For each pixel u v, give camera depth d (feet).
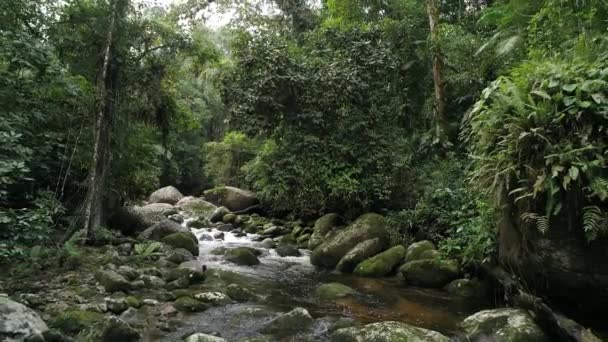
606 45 15.08
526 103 13.64
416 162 31.12
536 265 13.82
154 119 32.04
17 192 22.12
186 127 35.06
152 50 29.07
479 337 13.56
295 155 31.58
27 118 20.20
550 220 12.97
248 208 48.19
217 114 75.56
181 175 75.77
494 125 14.55
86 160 25.85
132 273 19.31
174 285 18.90
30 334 11.70
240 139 55.98
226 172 59.57
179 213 47.03
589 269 12.35
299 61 33.04
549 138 12.67
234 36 46.32
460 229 20.88
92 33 25.93
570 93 12.78
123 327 13.15
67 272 18.67
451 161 28.02
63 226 24.80
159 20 29.66
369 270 23.32
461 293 19.31
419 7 37.88
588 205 12.00
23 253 16.46
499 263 17.40
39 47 19.88
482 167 14.67
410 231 26.94
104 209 28.17
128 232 30.91
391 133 32.81
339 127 32.27
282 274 23.73
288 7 48.16
